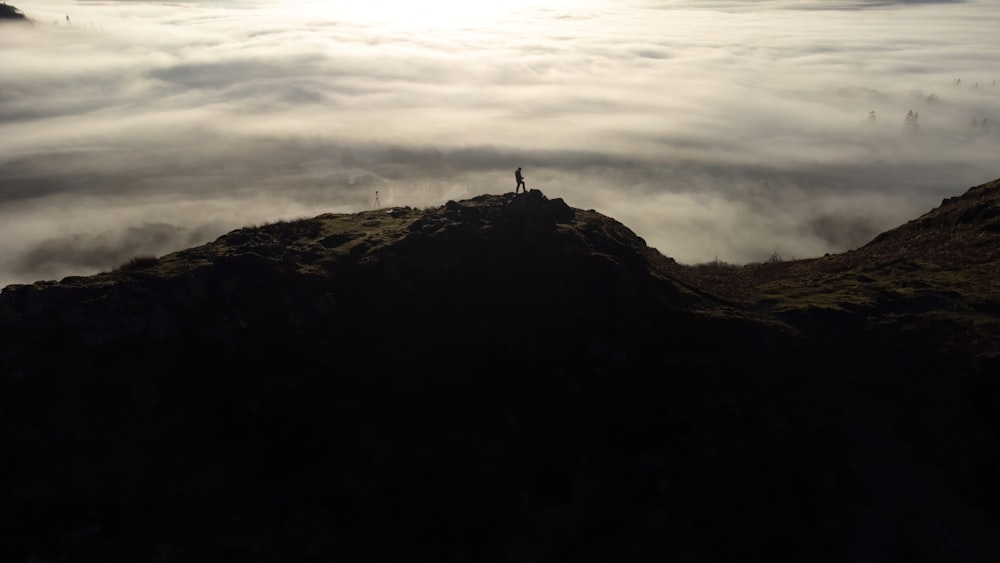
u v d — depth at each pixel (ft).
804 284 160.45
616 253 151.94
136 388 123.34
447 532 108.27
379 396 125.59
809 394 125.49
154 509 110.73
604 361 129.90
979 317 136.67
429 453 117.50
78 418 119.14
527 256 145.89
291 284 138.21
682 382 127.34
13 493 110.63
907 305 143.54
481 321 136.15
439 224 151.43
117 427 119.03
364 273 142.20
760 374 128.67
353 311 137.18
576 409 122.83
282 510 111.14
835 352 132.98
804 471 114.73
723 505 111.55
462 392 126.11
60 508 109.81
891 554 104.99
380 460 117.19
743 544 107.24
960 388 124.67
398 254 145.18
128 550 106.11
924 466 116.16
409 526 109.40
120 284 133.28
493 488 112.68
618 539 108.06
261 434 119.75
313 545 107.04
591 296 140.15
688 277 160.04
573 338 133.28
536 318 136.26
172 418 121.08
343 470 115.75
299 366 127.75
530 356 130.31
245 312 133.90
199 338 130.62
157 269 140.15
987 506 111.96
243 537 107.55
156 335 129.49
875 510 110.01
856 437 119.44
